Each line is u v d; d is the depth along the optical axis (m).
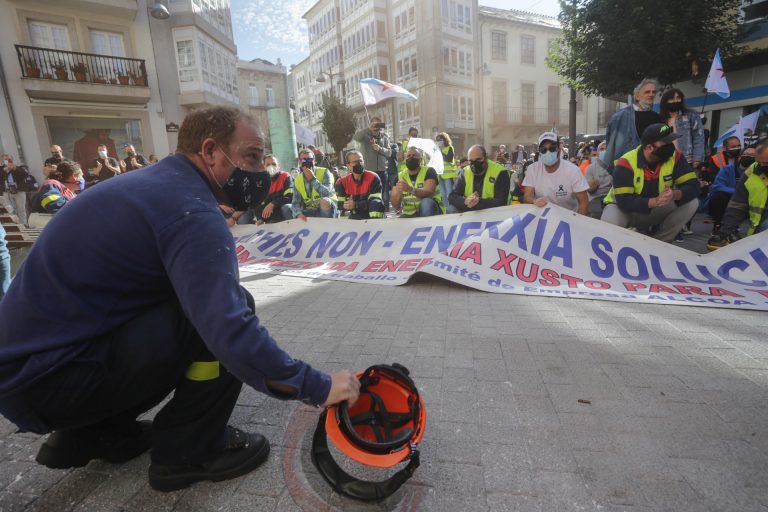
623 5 11.71
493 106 33.69
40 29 16.44
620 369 2.35
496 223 4.61
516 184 6.36
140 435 1.78
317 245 5.43
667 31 11.04
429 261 4.50
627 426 1.85
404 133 34.12
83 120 17.77
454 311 3.38
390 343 2.81
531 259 4.13
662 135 4.00
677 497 1.46
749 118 7.46
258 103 42.03
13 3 15.73
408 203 6.25
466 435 1.83
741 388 2.12
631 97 13.12
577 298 3.58
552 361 2.47
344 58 39.34
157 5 16.06
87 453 1.60
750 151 5.43
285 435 1.87
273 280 4.64
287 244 5.63
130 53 18.53
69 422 1.35
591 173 5.93
